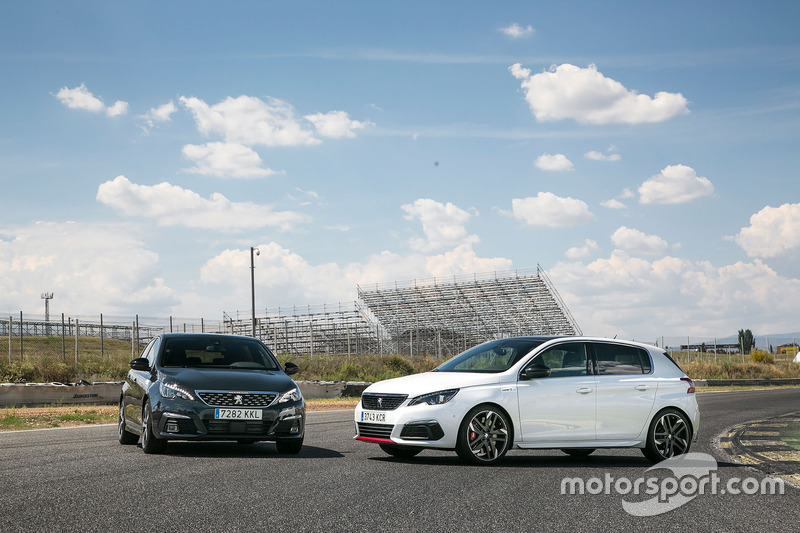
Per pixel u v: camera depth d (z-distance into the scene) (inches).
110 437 488.1
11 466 335.9
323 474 325.1
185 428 382.3
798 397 1167.0
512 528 223.3
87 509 237.6
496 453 373.4
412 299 3784.5
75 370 1090.1
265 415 389.7
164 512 235.0
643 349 424.2
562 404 388.2
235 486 287.7
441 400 369.4
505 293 3602.4
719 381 1702.8
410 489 288.7
